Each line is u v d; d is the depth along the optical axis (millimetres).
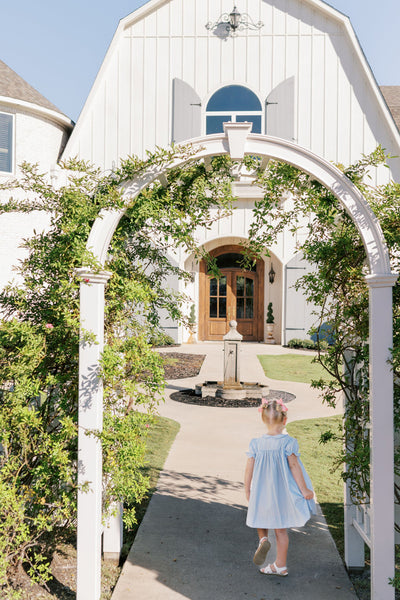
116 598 3119
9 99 12844
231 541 3920
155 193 3434
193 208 3824
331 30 14078
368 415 3285
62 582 3357
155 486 5055
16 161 13164
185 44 14305
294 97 14109
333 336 3562
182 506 4574
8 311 3588
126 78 14305
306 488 3357
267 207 3715
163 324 16266
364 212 3025
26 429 3064
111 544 3689
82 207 3174
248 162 3645
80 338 3051
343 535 4094
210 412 8336
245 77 14250
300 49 14156
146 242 4043
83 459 3062
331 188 3053
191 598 3131
